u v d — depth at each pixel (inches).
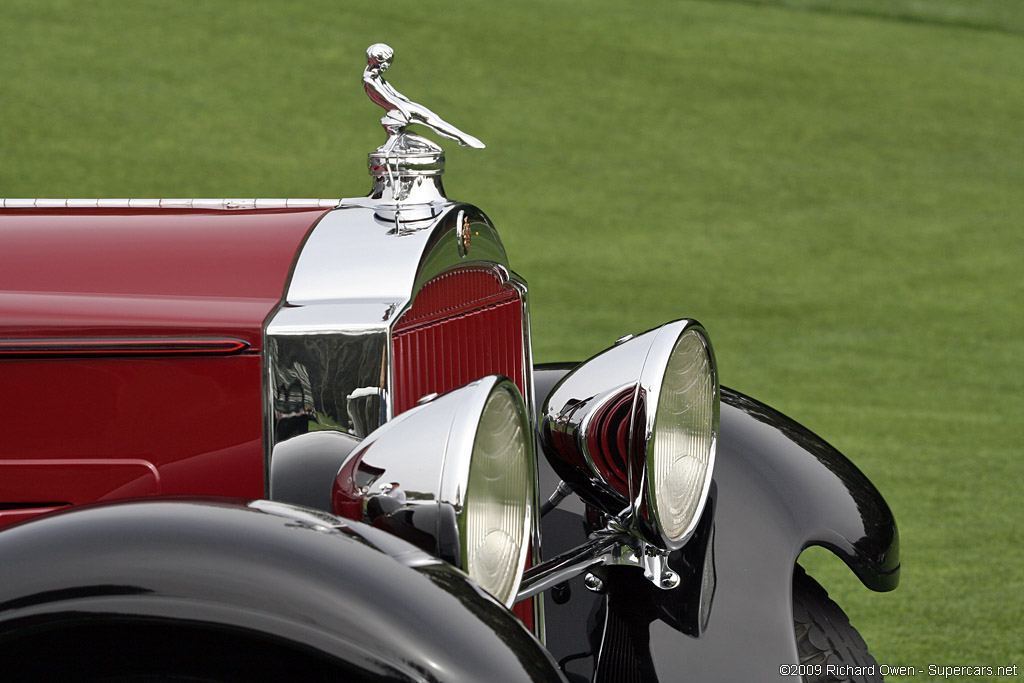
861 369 1141.7
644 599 324.2
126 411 266.2
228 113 2266.2
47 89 2266.2
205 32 2751.0
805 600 341.4
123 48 2578.7
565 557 299.0
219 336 263.1
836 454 370.0
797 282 1557.6
